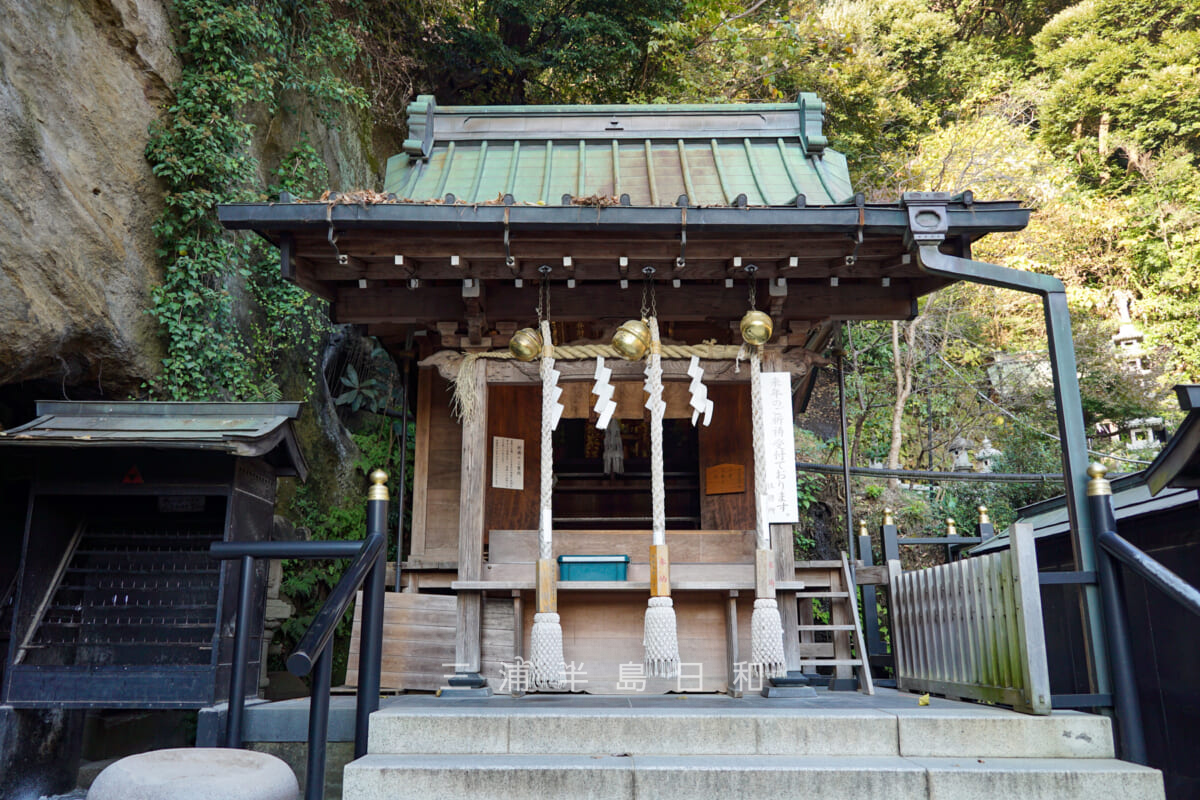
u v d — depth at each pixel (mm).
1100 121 21891
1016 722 3828
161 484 4652
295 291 8898
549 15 13562
